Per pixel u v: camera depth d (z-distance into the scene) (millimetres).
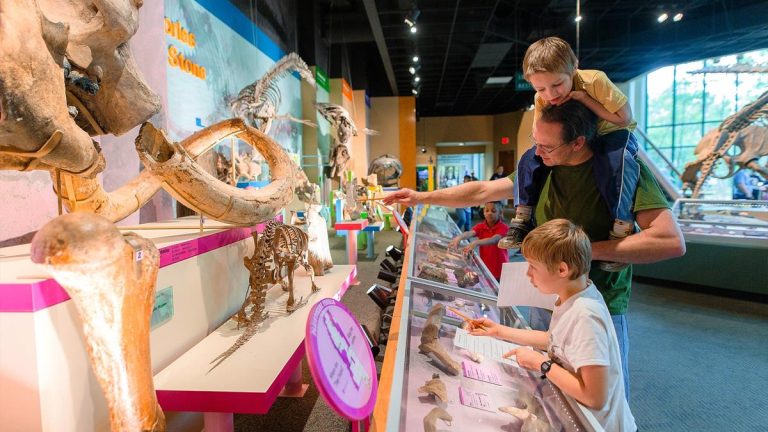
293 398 2455
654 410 2562
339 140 7727
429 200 1903
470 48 10352
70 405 965
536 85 1378
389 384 908
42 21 903
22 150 918
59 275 765
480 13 8414
